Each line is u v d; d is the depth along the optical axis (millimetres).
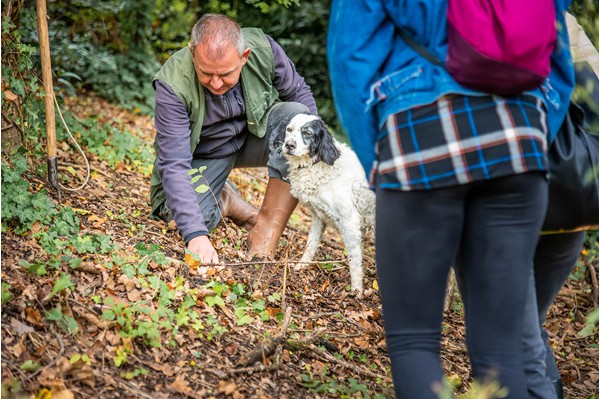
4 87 3912
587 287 5027
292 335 3250
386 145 2047
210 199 4273
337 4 2205
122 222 4047
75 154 5156
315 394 2832
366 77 2104
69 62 7914
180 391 2561
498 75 1916
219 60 3650
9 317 2629
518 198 1997
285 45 9758
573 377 3578
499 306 2033
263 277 3836
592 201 2361
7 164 3799
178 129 3883
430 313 2105
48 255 3160
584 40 2525
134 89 8273
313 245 4320
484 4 1959
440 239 2037
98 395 2422
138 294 3064
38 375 2420
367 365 3270
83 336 2691
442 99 1985
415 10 2043
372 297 4141
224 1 8680
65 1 8328
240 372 2799
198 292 3268
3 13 3918
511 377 2018
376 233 2145
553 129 2207
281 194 4238
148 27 8656
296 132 3967
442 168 1962
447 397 1957
